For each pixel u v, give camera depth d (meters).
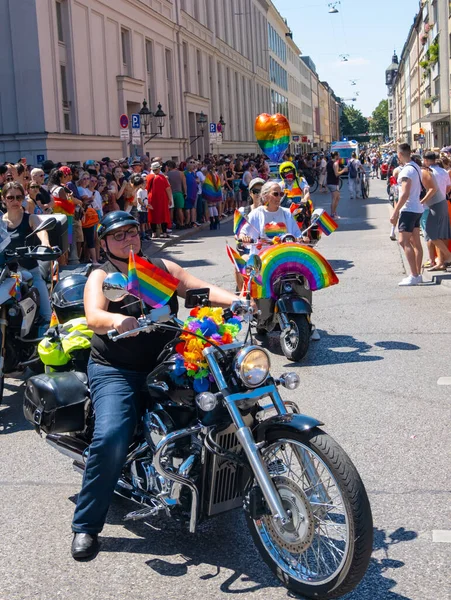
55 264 7.05
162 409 3.70
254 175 27.38
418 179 10.51
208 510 3.61
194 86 37.56
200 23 38.69
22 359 6.53
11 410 6.29
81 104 22.78
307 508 3.35
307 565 3.45
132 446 3.93
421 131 55.09
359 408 5.84
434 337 7.89
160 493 3.71
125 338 3.84
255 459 3.34
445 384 6.33
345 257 13.91
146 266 3.50
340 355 7.41
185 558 3.79
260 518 3.59
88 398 4.24
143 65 28.89
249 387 3.44
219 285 11.68
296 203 10.66
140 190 17.31
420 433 5.27
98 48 24.31
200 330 3.56
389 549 3.75
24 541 4.04
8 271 6.08
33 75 20.17
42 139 20.22
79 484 4.76
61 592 3.53
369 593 3.38
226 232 20.44
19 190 6.80
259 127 13.97
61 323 5.23
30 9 19.98
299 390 6.38
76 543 3.77
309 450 3.32
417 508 4.17
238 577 3.59
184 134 34.97
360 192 32.41
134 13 27.94
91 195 13.80
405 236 10.60
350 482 3.18
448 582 3.44
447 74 49.81
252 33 56.84
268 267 7.15
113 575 3.66
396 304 9.58
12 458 5.23
